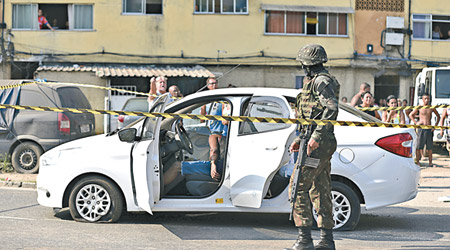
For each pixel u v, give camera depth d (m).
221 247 6.89
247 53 28.66
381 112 16.70
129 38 28.00
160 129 8.46
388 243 7.38
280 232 7.95
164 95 8.09
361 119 8.20
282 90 8.13
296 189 6.26
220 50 28.47
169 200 7.98
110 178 8.16
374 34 29.58
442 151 22.61
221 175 8.09
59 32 27.78
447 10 30.12
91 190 8.23
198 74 26.80
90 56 27.89
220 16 28.44
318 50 6.35
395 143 8.03
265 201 7.92
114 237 7.35
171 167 8.27
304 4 28.91
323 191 6.42
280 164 7.62
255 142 7.79
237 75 28.70
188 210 7.94
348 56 29.39
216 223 8.52
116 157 8.09
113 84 27.45
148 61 28.11
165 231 7.84
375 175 7.97
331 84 6.23
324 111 6.18
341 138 8.03
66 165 8.20
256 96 8.03
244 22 28.56
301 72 29.03
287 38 28.94
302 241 6.30
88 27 27.97
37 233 7.50
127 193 8.08
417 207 10.64
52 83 13.99
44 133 13.90
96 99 27.02
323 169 6.40
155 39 28.11
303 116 6.46
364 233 8.05
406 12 29.81
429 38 30.08
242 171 7.79
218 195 7.94
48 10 27.84
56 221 8.36
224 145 8.51
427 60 30.00
